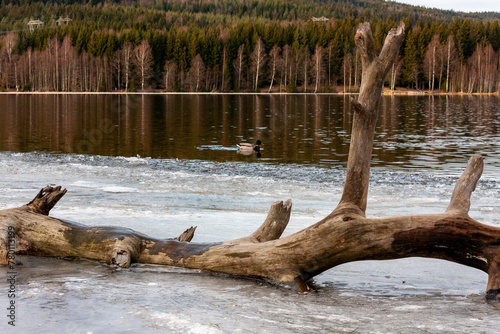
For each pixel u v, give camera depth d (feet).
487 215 29.94
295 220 28.19
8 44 399.24
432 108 174.91
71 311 14.96
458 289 18.06
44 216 22.41
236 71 400.06
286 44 424.87
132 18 603.26
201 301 16.07
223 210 31.09
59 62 374.63
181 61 395.34
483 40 426.10
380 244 17.61
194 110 160.15
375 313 15.20
